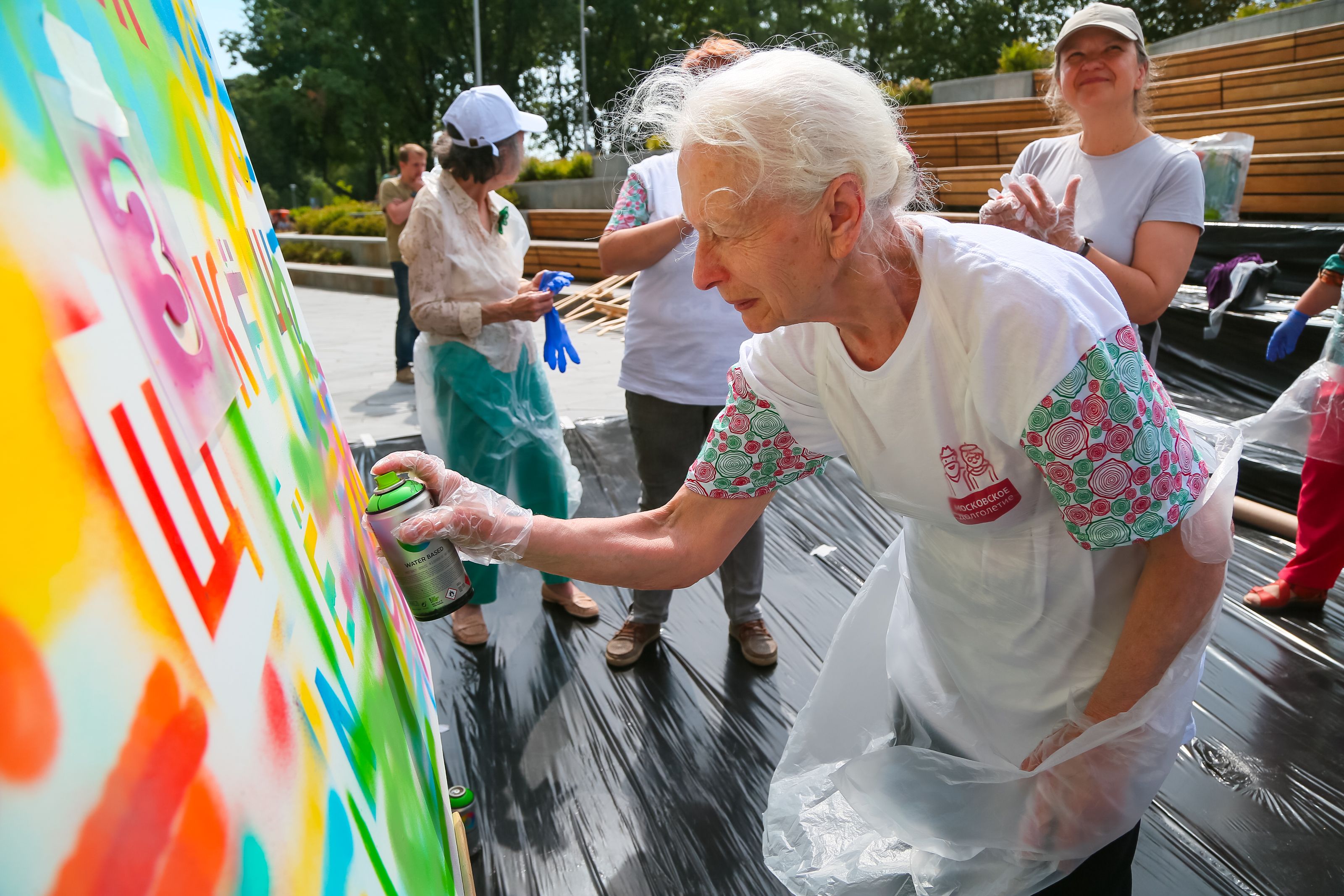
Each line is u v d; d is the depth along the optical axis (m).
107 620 0.34
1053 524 1.16
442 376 2.48
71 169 0.42
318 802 0.51
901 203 1.04
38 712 0.29
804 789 1.52
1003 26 31.89
